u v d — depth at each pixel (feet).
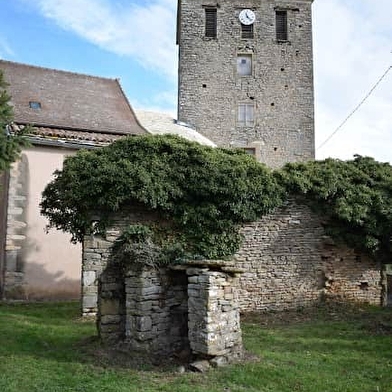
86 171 34.83
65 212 38.11
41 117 52.85
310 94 86.07
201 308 21.68
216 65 85.05
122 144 36.63
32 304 43.27
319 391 18.70
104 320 24.80
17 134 34.06
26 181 48.19
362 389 19.07
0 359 21.75
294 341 27.35
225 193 36.86
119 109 61.62
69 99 59.16
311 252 41.22
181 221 36.40
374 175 44.47
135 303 23.41
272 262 39.65
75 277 49.19
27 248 47.42
